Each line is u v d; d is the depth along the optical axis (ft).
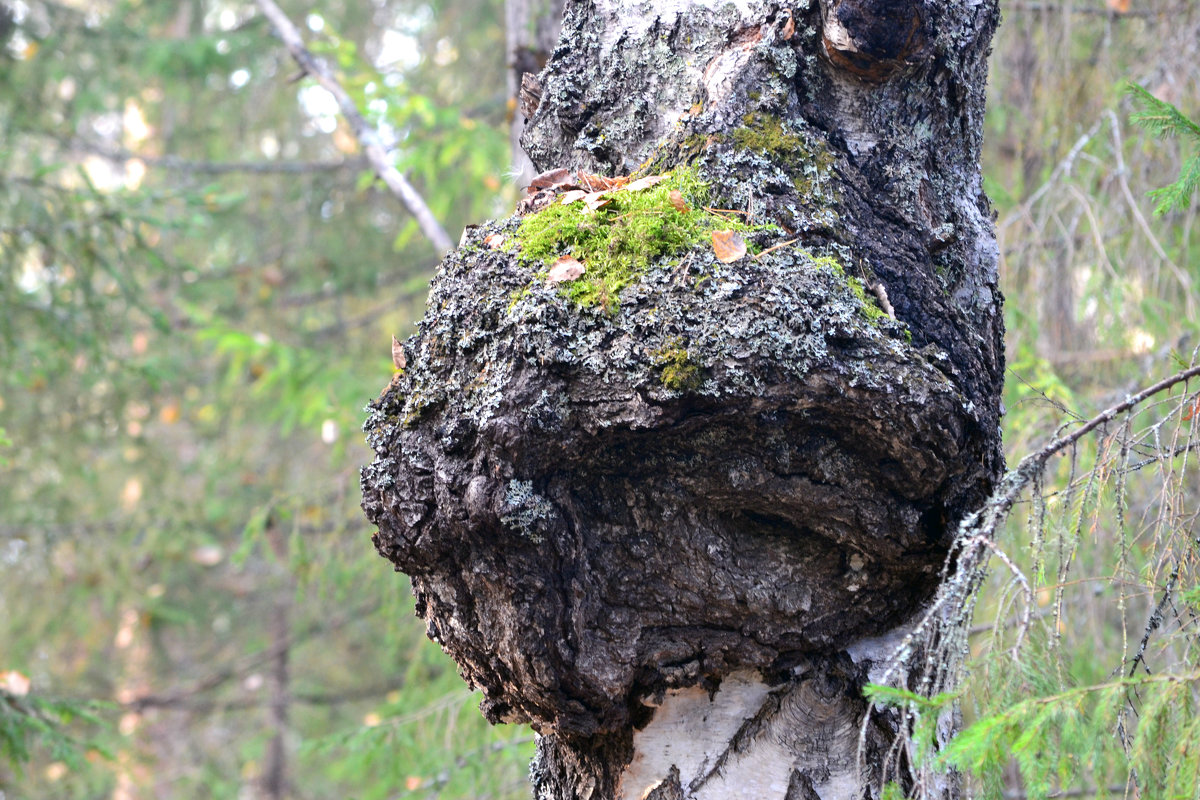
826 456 6.50
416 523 6.55
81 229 13.75
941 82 6.74
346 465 14.71
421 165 12.30
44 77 19.10
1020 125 12.36
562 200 6.70
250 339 14.25
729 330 6.36
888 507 6.55
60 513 19.31
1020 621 6.38
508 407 6.41
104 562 18.70
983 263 6.82
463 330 6.55
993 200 10.91
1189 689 6.28
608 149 6.89
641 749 6.77
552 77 7.00
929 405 6.40
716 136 6.66
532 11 8.72
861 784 6.66
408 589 11.93
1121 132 11.08
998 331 6.86
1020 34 12.58
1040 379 9.68
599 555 6.63
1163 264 10.59
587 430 6.44
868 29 6.57
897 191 6.70
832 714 6.69
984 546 6.38
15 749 10.32
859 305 6.46
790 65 6.70
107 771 18.83
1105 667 9.53
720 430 6.46
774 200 6.59
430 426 6.55
